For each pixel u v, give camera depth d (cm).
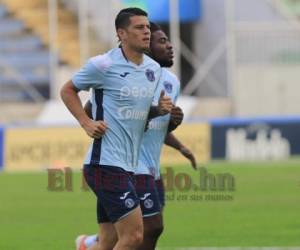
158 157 3247
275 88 11525
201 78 11756
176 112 3219
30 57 12031
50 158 9694
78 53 11994
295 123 10106
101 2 11962
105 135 2830
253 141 10056
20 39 12181
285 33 11575
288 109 11531
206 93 11919
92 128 2802
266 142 10062
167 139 3544
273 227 4875
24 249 4234
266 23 11631
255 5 11738
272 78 11531
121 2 11669
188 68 12112
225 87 11838
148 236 3156
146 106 2878
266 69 11538
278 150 10081
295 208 5762
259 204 5988
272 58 11575
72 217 5522
